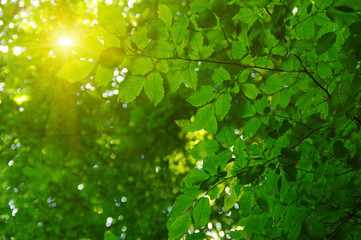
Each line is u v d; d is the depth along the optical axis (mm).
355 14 1104
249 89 1198
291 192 1377
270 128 1306
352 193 1351
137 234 3885
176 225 1254
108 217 3928
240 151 1272
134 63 1035
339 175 1334
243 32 1104
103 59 997
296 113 1319
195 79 1134
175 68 1116
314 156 1329
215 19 1076
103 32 985
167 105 4176
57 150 4164
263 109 1258
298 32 1178
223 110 1168
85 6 3738
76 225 3896
